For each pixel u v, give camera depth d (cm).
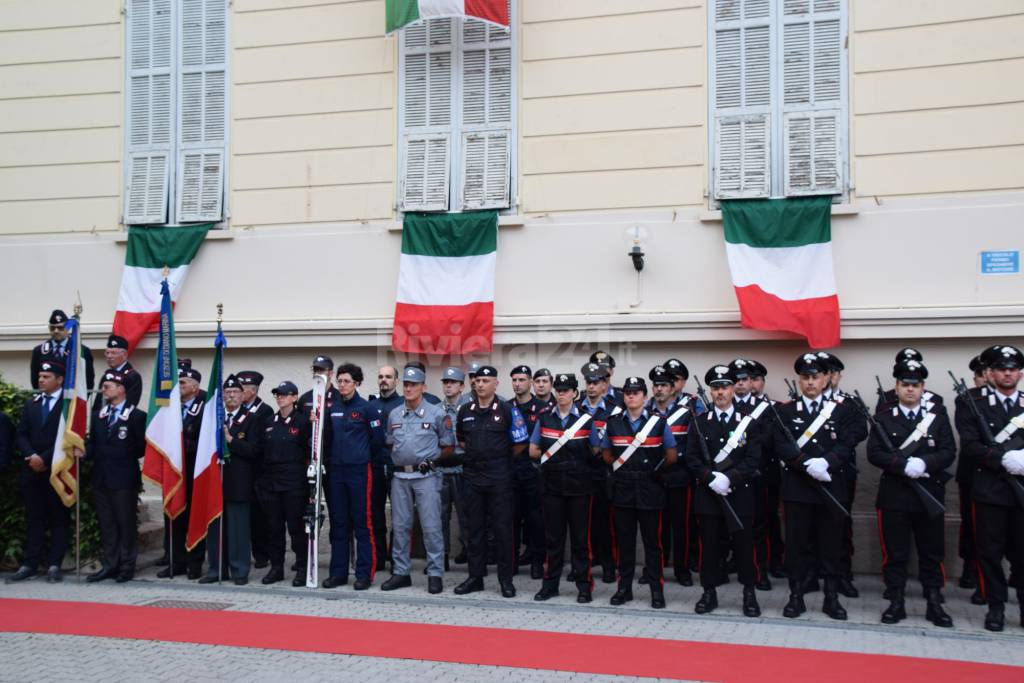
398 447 818
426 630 668
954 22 903
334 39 1072
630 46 988
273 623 689
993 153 887
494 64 1027
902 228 902
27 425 873
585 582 764
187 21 1122
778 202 930
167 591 811
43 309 1130
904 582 704
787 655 601
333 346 1038
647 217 968
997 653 612
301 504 846
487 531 885
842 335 894
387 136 1050
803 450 727
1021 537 680
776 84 952
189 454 884
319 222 1062
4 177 1150
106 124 1134
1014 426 688
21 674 564
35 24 1147
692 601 770
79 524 864
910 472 688
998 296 876
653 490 748
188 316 1088
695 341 940
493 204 1012
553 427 779
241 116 1096
